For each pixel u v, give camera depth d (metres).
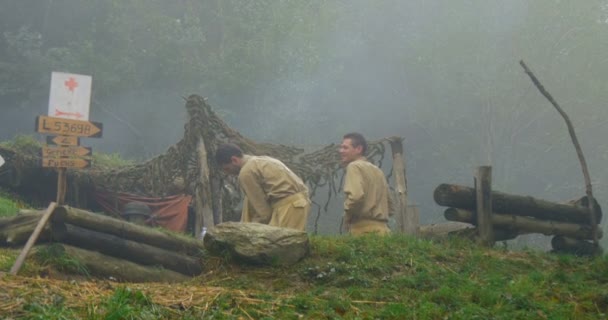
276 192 8.30
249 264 7.15
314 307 5.80
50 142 7.91
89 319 4.78
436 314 5.84
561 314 6.09
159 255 8.05
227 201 13.16
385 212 9.23
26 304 4.94
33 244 7.05
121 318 4.81
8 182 14.34
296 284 6.84
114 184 14.13
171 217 14.63
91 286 5.87
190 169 12.93
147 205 14.52
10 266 6.78
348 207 8.98
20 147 14.52
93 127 8.06
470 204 9.45
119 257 7.82
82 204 14.48
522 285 6.84
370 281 6.90
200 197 11.52
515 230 9.74
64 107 7.98
